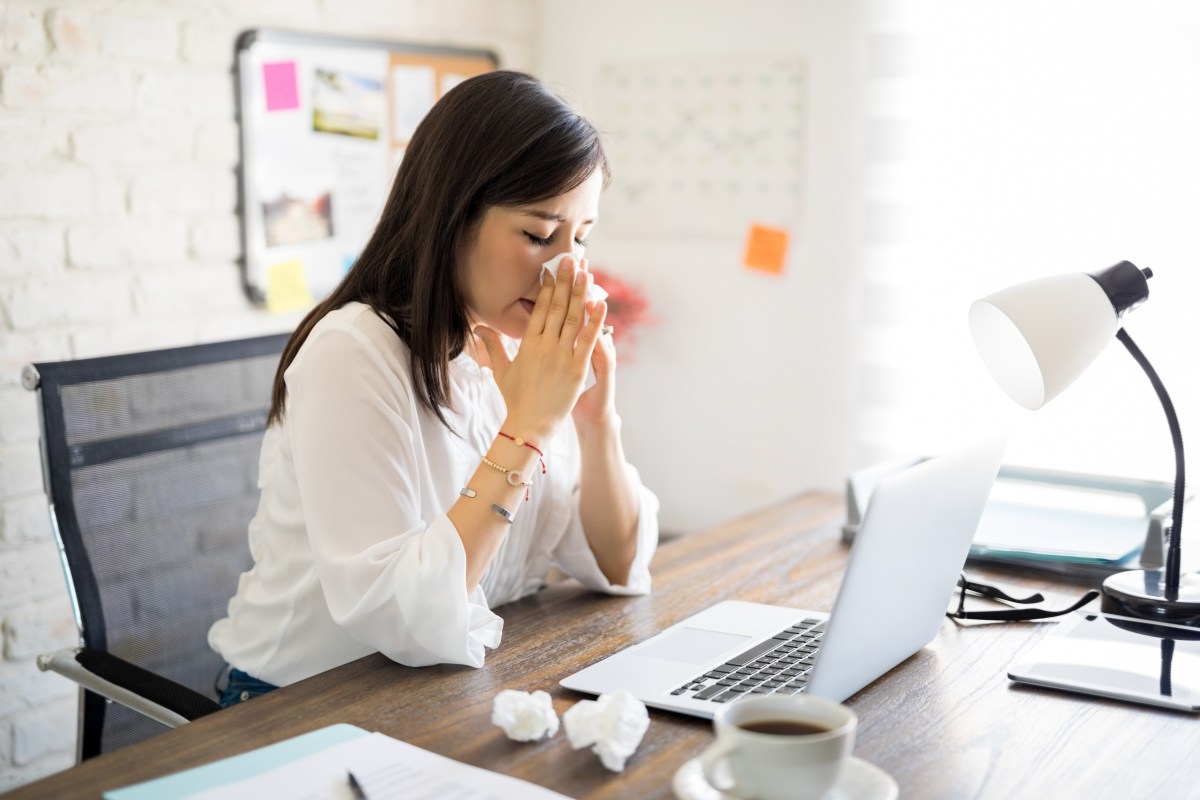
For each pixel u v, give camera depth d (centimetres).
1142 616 126
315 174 254
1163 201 244
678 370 306
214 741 97
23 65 204
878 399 281
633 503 144
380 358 125
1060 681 108
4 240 204
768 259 289
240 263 243
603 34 306
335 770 90
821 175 282
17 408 208
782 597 136
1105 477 165
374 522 119
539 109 123
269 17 242
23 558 211
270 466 137
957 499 108
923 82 267
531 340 124
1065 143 253
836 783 83
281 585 133
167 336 231
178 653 154
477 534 117
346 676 112
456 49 285
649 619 130
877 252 277
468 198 121
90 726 139
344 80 257
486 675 112
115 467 149
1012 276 262
